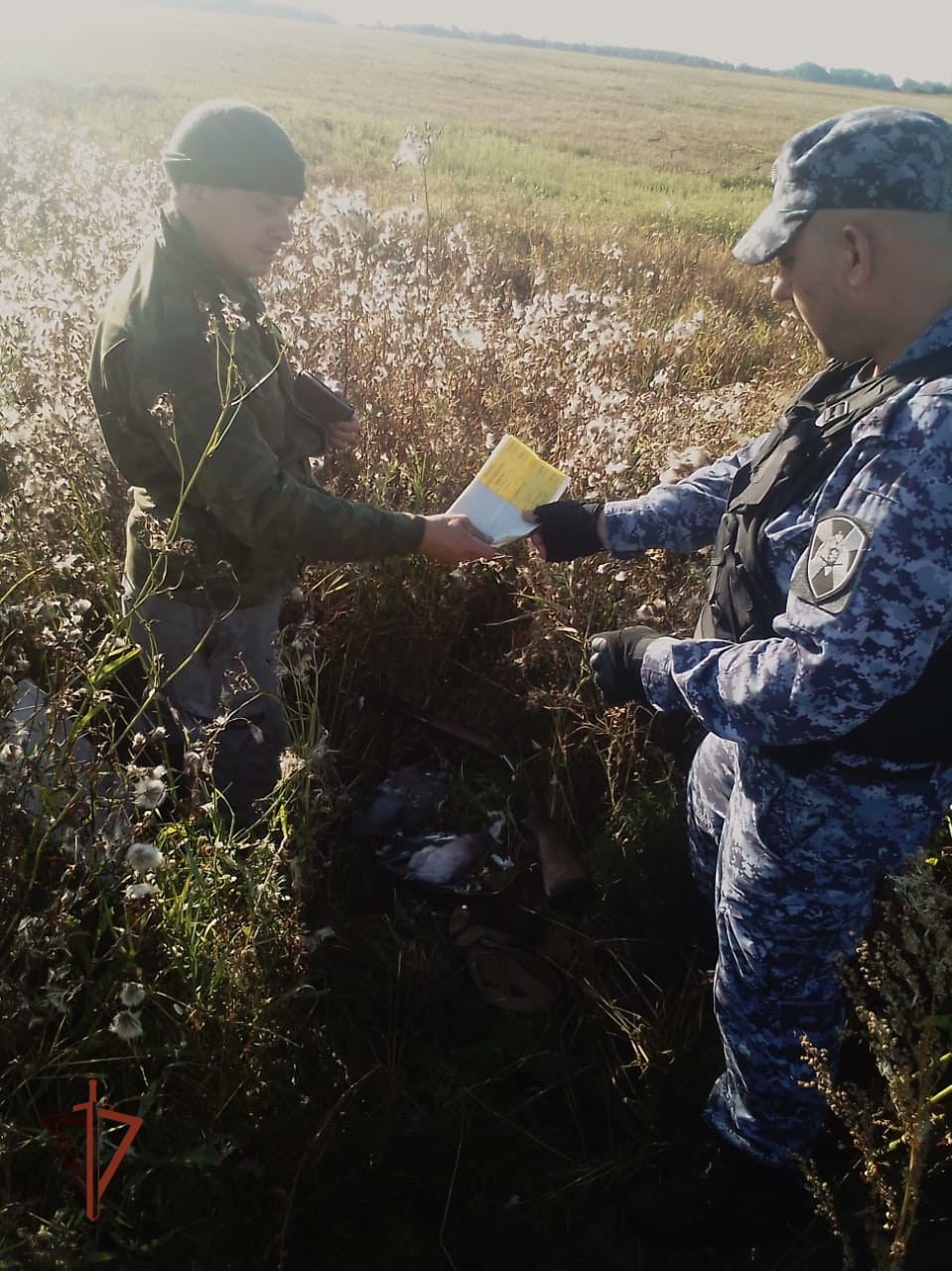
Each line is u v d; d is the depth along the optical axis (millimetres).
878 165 1399
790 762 1643
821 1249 1950
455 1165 1976
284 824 2139
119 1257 1705
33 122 12484
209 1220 1761
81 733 2031
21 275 4281
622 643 1890
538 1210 1979
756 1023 1831
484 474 2299
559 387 3395
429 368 3391
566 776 2672
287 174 2020
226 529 2256
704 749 2260
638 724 2762
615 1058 2250
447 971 2402
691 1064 2227
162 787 1750
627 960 2436
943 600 1380
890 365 1491
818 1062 1656
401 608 2955
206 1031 1882
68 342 3355
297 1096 1934
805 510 1575
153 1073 1880
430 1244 1903
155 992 1828
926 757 1593
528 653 2844
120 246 4762
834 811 1642
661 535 2189
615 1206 2020
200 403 2053
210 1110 1824
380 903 2562
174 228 2059
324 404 2605
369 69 33812
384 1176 1955
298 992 1936
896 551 1371
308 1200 1845
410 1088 2133
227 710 2371
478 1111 2113
